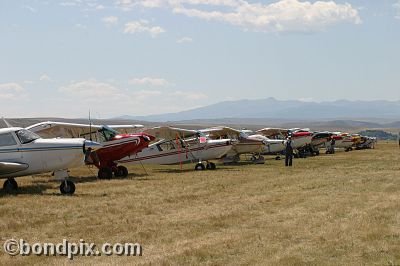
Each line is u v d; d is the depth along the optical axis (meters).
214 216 10.81
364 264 7.02
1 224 10.01
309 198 13.37
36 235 9.13
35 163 15.09
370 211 11.04
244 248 7.99
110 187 16.47
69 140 15.41
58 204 12.53
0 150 14.98
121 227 9.76
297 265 7.03
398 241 8.23
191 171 23.84
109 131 20.88
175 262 7.29
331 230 9.14
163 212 11.44
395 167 24.28
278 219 10.41
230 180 18.45
